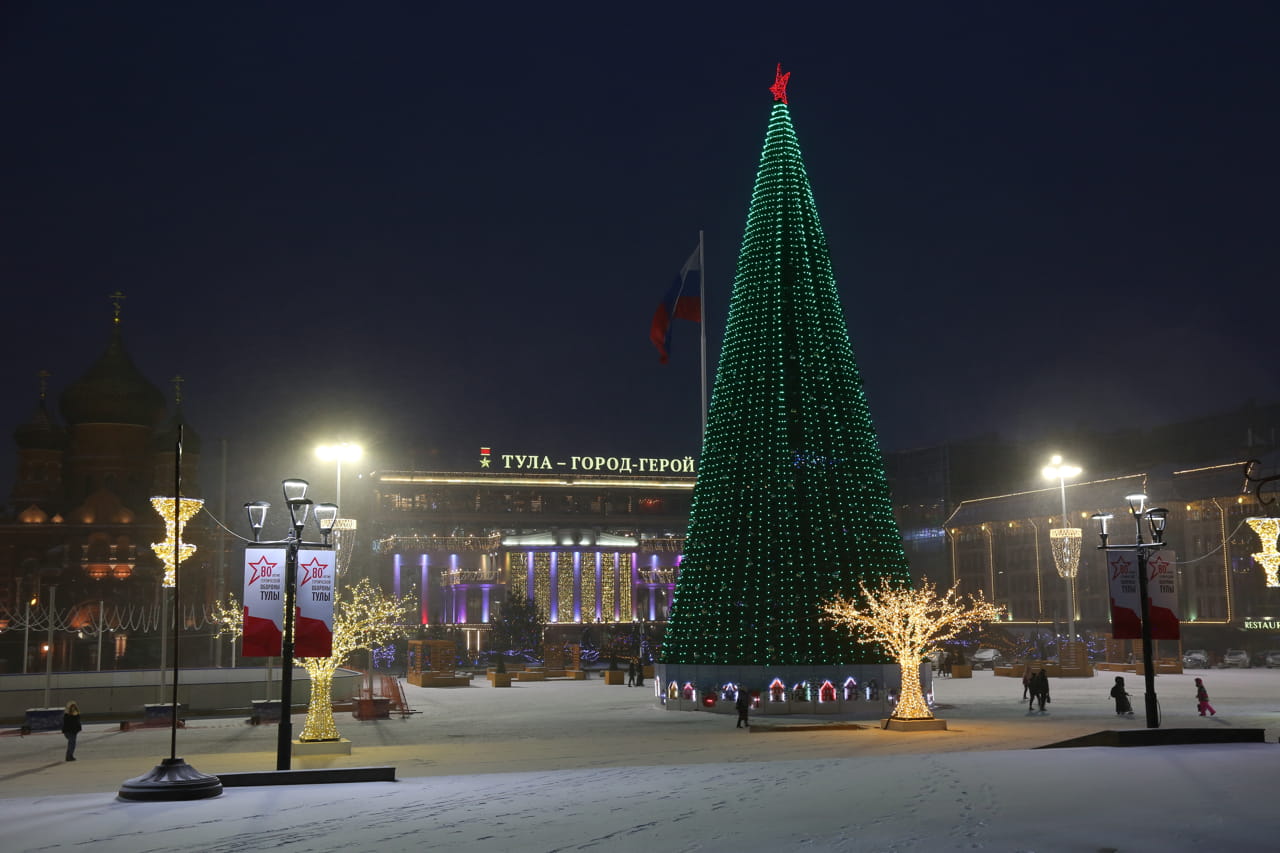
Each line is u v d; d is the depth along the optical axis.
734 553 45.12
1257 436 119.44
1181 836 12.81
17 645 104.06
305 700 51.25
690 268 52.59
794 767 21.70
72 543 130.12
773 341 46.03
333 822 15.97
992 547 129.12
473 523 157.88
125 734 41.91
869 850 12.53
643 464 168.25
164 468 134.00
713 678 45.28
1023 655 96.19
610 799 17.69
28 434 137.62
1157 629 29.94
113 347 140.25
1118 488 110.94
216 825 15.88
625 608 160.38
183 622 115.62
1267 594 93.06
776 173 47.78
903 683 37.28
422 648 74.38
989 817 14.45
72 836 15.06
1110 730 25.94
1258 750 23.05
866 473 45.44
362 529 147.25
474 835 14.49
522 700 56.47
